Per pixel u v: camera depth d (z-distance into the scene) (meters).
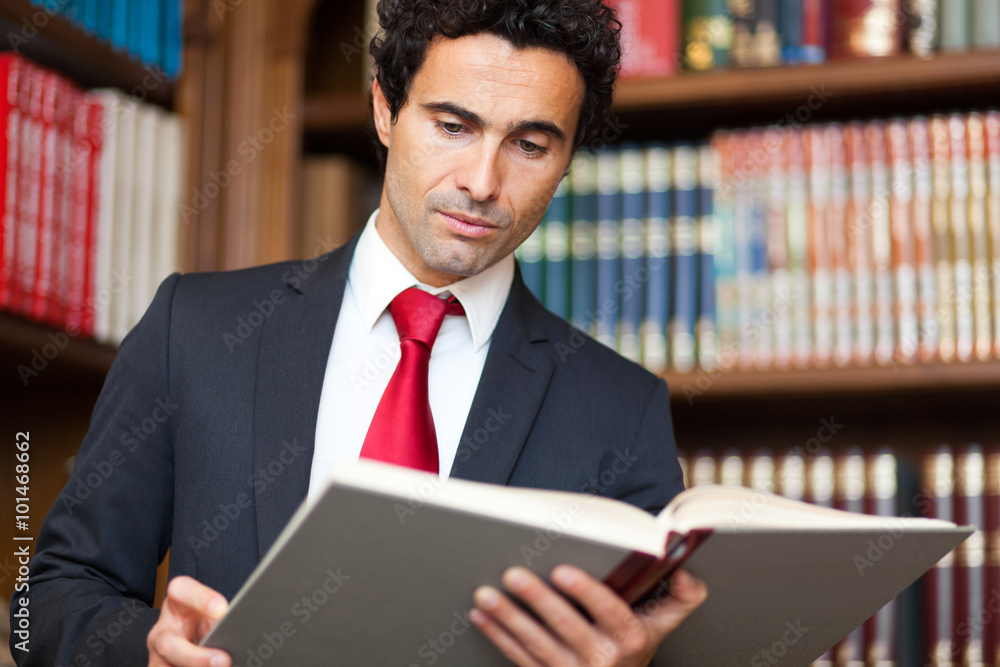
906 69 2.08
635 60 2.21
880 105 2.20
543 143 1.28
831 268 2.07
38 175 1.79
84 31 1.96
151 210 2.01
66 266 1.83
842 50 2.15
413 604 0.94
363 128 2.30
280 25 2.28
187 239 2.11
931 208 2.05
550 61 1.26
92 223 1.89
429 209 1.26
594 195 2.17
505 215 1.26
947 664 2.01
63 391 2.07
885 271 2.05
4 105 1.74
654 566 0.93
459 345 1.39
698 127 2.32
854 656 2.03
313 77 2.45
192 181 2.14
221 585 1.21
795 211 2.10
